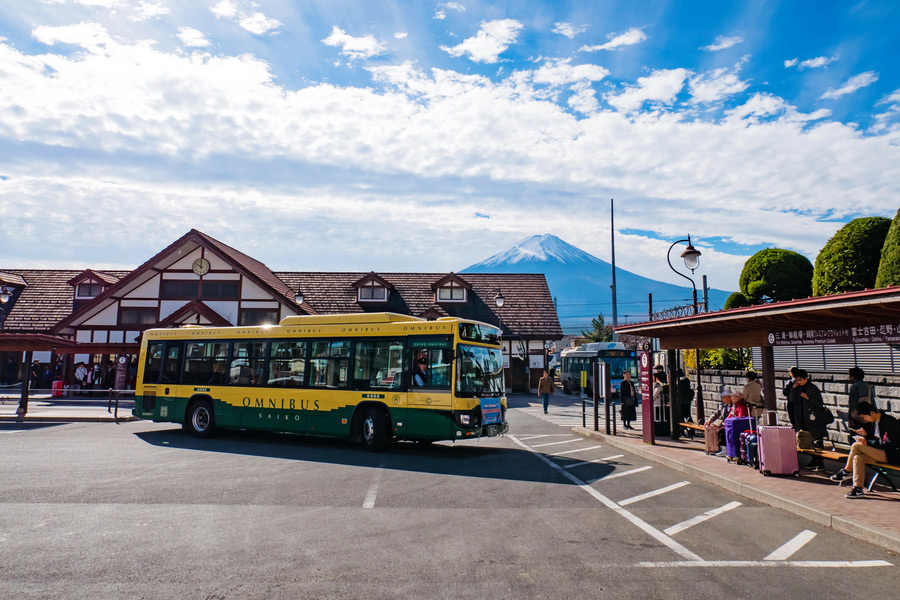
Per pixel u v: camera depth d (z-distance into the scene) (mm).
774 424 10812
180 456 12266
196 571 5309
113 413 21859
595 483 9789
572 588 4996
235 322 34062
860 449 8328
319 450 13500
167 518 7188
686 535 6680
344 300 41875
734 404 12641
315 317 14875
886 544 6242
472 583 5078
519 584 5070
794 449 9781
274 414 14727
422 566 5508
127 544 6121
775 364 15289
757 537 6621
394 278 44938
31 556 5711
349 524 6992
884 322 8312
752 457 10508
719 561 5773
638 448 13398
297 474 10328
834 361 13164
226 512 7520
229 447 13805
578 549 6102
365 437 13664
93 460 11617
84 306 33500
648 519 7395
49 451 12734
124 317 34219
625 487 9469
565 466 11562
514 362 40344
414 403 13047
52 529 6672
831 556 5969
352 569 5402
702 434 16250
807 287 18344
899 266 11406
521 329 40656
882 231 13477
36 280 40406
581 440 16094
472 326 13352
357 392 13773
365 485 9398
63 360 33719
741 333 11469
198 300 32344
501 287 44438
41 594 4734
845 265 13758
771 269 18594
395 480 9875
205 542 6199
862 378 9312
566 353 41875
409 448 14180
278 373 14953
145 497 8336
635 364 34875
